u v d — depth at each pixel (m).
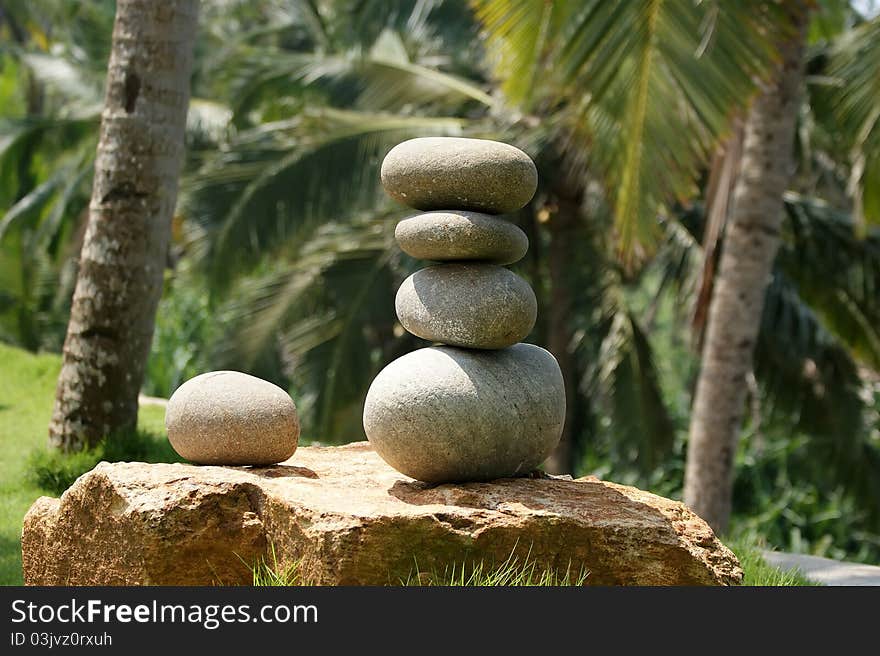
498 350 5.89
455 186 5.78
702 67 9.06
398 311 5.98
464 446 5.59
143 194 9.44
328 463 6.65
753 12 9.05
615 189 9.71
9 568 6.91
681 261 15.30
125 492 5.45
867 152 10.59
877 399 18.17
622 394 15.09
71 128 21.17
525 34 9.99
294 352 15.30
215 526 5.41
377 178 15.23
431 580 5.09
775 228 11.43
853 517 17.73
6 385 13.82
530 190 5.94
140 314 9.55
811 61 14.22
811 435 16.33
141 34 9.39
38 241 20.44
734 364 11.46
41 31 27.47
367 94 16.88
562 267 15.26
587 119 9.86
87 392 9.41
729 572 5.48
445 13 16.81
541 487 5.81
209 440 6.21
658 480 17.98
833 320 16.09
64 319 22.80
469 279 5.76
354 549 4.95
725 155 11.69
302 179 15.00
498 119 15.44
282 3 22.00
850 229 15.48
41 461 9.14
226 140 19.73
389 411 5.62
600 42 9.29
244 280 16.80
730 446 11.52
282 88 17.56
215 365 15.20
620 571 5.34
